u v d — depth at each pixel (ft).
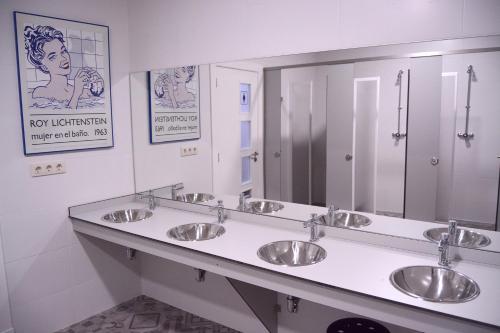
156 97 9.73
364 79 6.86
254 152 8.39
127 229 8.05
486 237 6.13
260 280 6.04
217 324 9.20
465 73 6.00
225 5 8.32
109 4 9.55
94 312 9.72
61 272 9.01
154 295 10.52
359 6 6.70
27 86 8.09
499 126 5.87
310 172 7.70
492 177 6.02
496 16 5.63
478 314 4.46
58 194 8.82
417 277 5.82
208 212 9.17
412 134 6.57
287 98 7.78
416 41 6.27
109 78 9.62
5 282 8.06
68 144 8.86
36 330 8.65
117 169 10.00
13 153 8.02
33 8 8.12
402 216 6.79
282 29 7.62
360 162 7.11
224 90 8.64
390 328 6.68
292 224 7.82
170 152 9.73
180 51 9.19
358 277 5.49
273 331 7.92
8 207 8.04
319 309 7.46
